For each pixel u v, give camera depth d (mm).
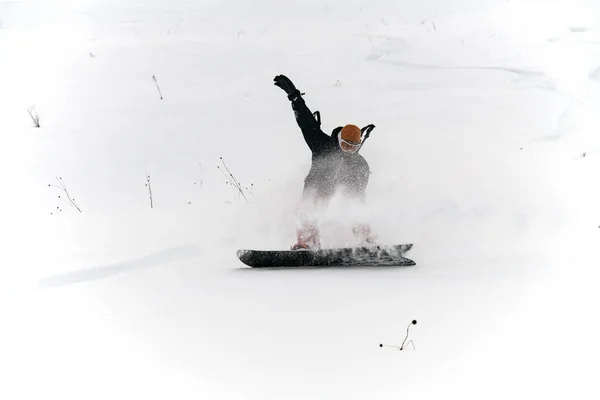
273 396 7066
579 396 6914
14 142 21781
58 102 26125
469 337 8422
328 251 11812
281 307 9602
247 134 22078
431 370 7562
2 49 34781
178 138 21859
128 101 26000
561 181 16750
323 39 34500
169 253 12938
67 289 10867
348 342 8328
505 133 21484
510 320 8930
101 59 32094
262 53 32031
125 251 12945
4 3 50594
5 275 11750
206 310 9555
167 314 9469
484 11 40875
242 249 13195
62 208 16391
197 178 18266
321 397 7031
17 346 8555
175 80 28453
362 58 30906
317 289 10422
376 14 41406
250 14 42000
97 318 9406
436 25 37469
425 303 9625
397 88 27000
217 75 28984
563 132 21391
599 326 8617
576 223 13875
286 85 12219
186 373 7602
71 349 8406
